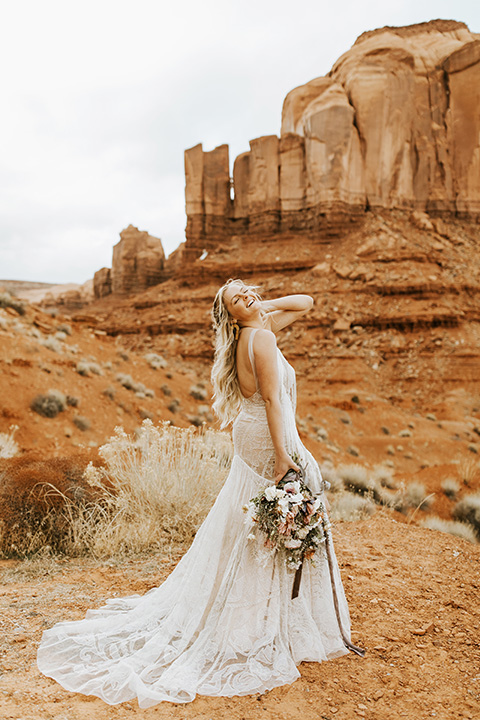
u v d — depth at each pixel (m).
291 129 68.50
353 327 45.81
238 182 65.38
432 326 44.25
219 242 65.62
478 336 43.22
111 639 2.85
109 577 3.88
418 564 4.22
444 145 61.44
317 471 2.92
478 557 4.43
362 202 57.16
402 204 58.88
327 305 47.84
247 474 2.80
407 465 26.50
